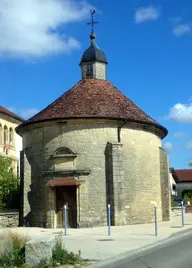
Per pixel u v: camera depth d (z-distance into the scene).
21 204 26.41
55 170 24.83
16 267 11.41
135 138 26.05
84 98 26.53
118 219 24.19
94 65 29.38
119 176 24.52
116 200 24.31
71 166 24.67
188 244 16.20
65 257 12.26
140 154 26.23
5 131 45.19
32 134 26.62
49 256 11.77
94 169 24.64
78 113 24.94
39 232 21.95
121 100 27.38
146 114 28.02
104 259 12.73
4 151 43.84
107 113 25.09
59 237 13.87
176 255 13.43
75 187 24.53
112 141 25.08
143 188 26.16
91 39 30.23
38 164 25.94
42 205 25.27
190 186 80.88
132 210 25.14
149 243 16.34
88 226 24.02
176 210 36.28
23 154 26.75
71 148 24.81
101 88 27.95
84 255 13.45
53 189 24.70
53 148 25.20
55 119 24.98
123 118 25.20
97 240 17.53
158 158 28.36
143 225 24.50
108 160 24.80
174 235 19.17
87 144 24.78
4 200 27.78
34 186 26.06
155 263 12.03
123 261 12.54
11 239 12.98
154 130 27.61
